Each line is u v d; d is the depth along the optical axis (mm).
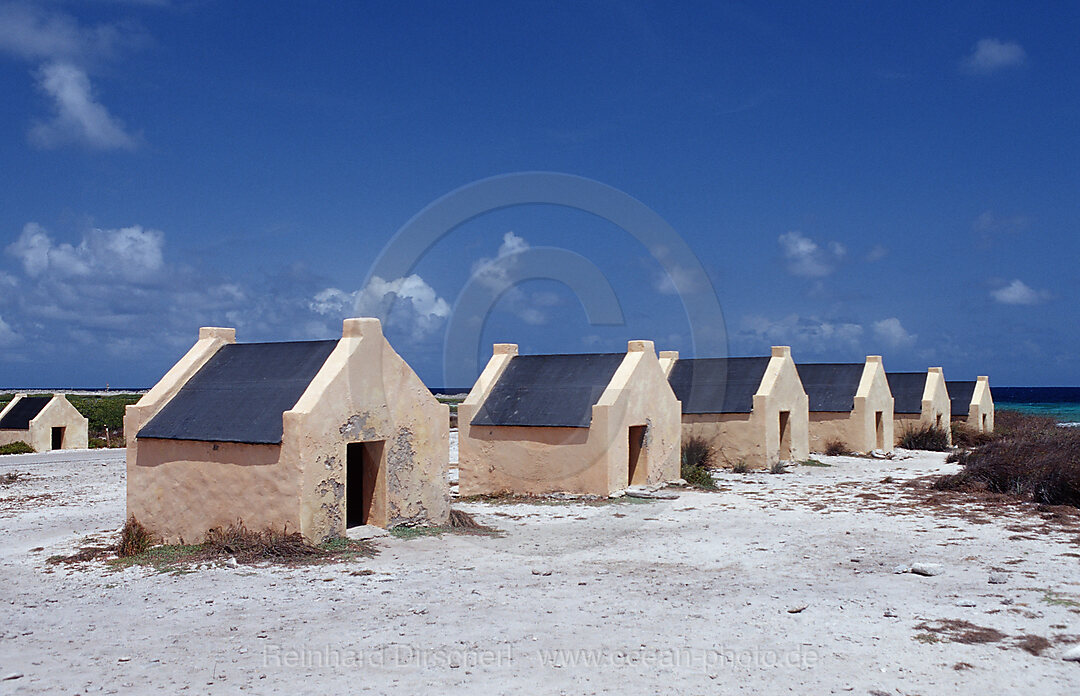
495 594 11117
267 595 11219
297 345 15875
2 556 15047
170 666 8320
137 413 15234
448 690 7504
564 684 7637
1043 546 14062
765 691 7426
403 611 10281
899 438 39594
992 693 7312
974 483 21078
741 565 13016
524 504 20312
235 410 14695
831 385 35688
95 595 11625
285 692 7516
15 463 33688
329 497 14086
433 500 16453
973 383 46969
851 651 8477
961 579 11727
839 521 17234
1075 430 30938
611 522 17375
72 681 7922
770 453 28641
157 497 15008
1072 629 9125
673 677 7793
